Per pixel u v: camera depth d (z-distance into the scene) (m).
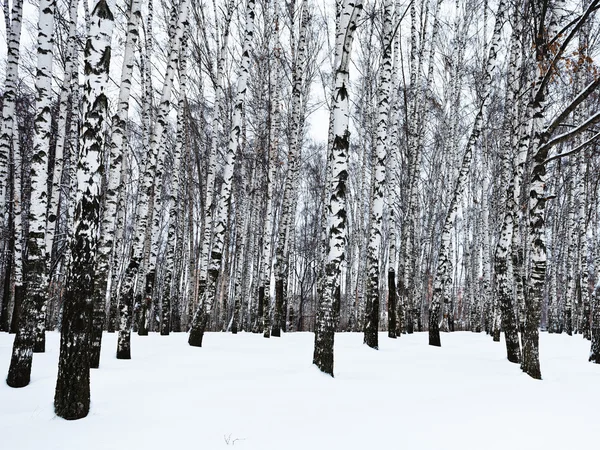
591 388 7.44
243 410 5.05
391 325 14.72
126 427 4.43
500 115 21.95
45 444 3.97
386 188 20.00
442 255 13.29
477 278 28.00
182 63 14.00
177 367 7.50
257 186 21.62
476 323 24.22
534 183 8.71
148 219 17.53
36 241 6.45
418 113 18.06
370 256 11.77
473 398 6.20
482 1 18.45
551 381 8.05
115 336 13.14
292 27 16.77
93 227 5.06
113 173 7.90
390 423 4.76
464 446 4.12
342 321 32.09
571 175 19.97
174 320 18.73
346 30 7.70
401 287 17.06
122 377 6.56
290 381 6.49
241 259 18.59
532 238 8.75
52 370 7.04
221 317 22.92
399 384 6.88
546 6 8.19
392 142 14.80
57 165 10.00
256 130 20.84
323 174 32.12
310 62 20.84
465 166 13.09
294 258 26.44
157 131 10.09
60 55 15.80
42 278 6.47
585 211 19.75
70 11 11.38
